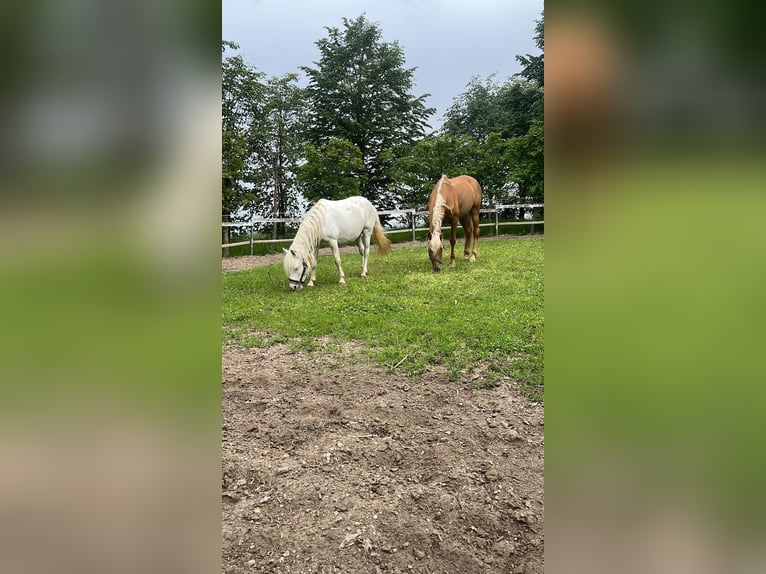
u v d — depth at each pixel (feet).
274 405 9.55
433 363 11.70
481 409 9.16
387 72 53.52
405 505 6.24
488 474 6.90
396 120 54.54
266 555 5.44
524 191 50.01
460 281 21.57
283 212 46.24
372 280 23.21
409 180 49.14
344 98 52.11
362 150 53.62
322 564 5.30
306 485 6.70
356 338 14.15
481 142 58.70
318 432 8.36
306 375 11.22
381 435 8.23
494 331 13.67
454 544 5.56
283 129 43.91
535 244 35.78
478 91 59.72
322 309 17.65
